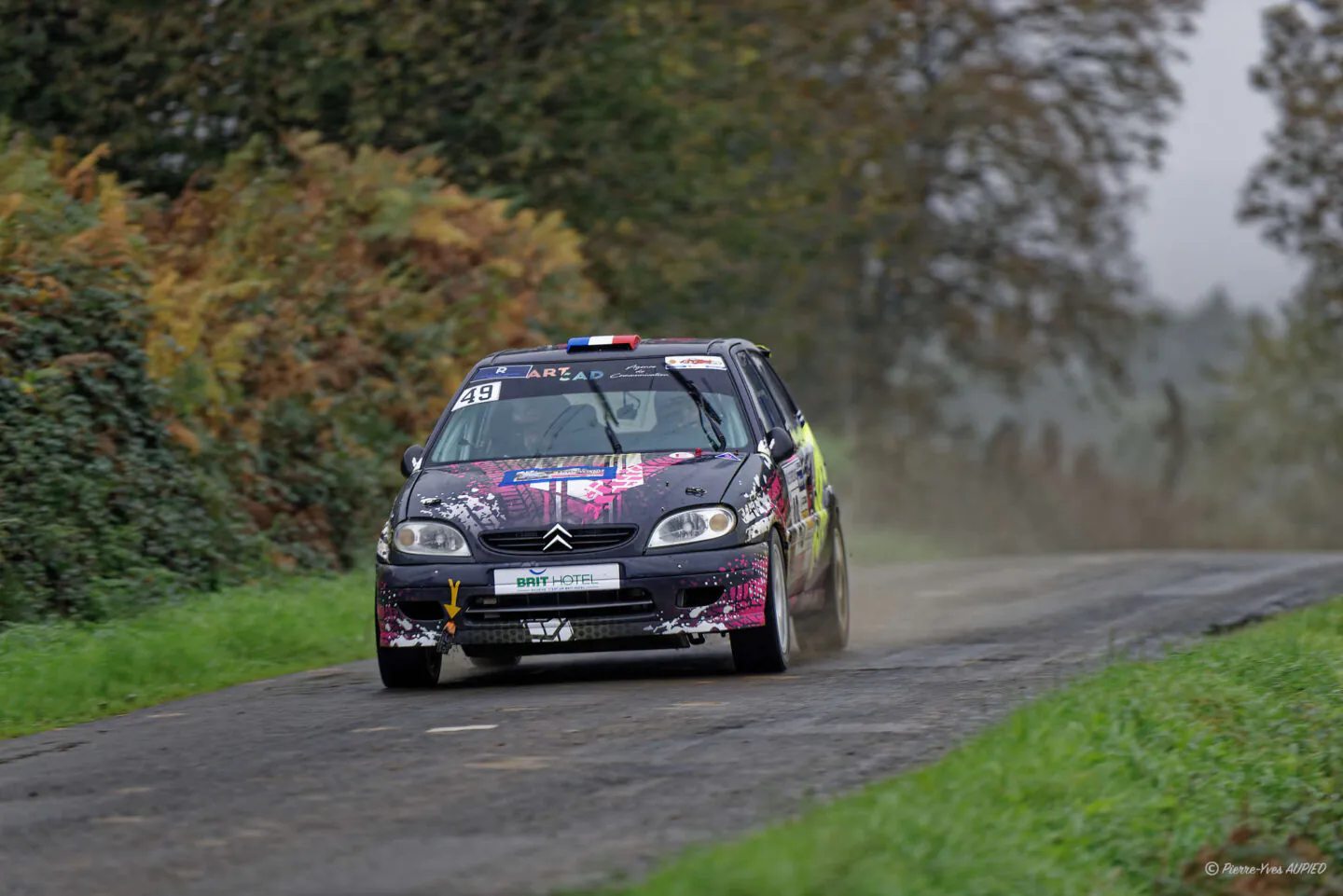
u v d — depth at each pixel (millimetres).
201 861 21469
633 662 43906
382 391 77688
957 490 157375
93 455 58656
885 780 23938
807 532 42938
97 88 96500
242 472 68250
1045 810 22891
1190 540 174625
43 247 60000
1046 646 44906
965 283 174250
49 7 97062
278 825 23375
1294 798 27531
